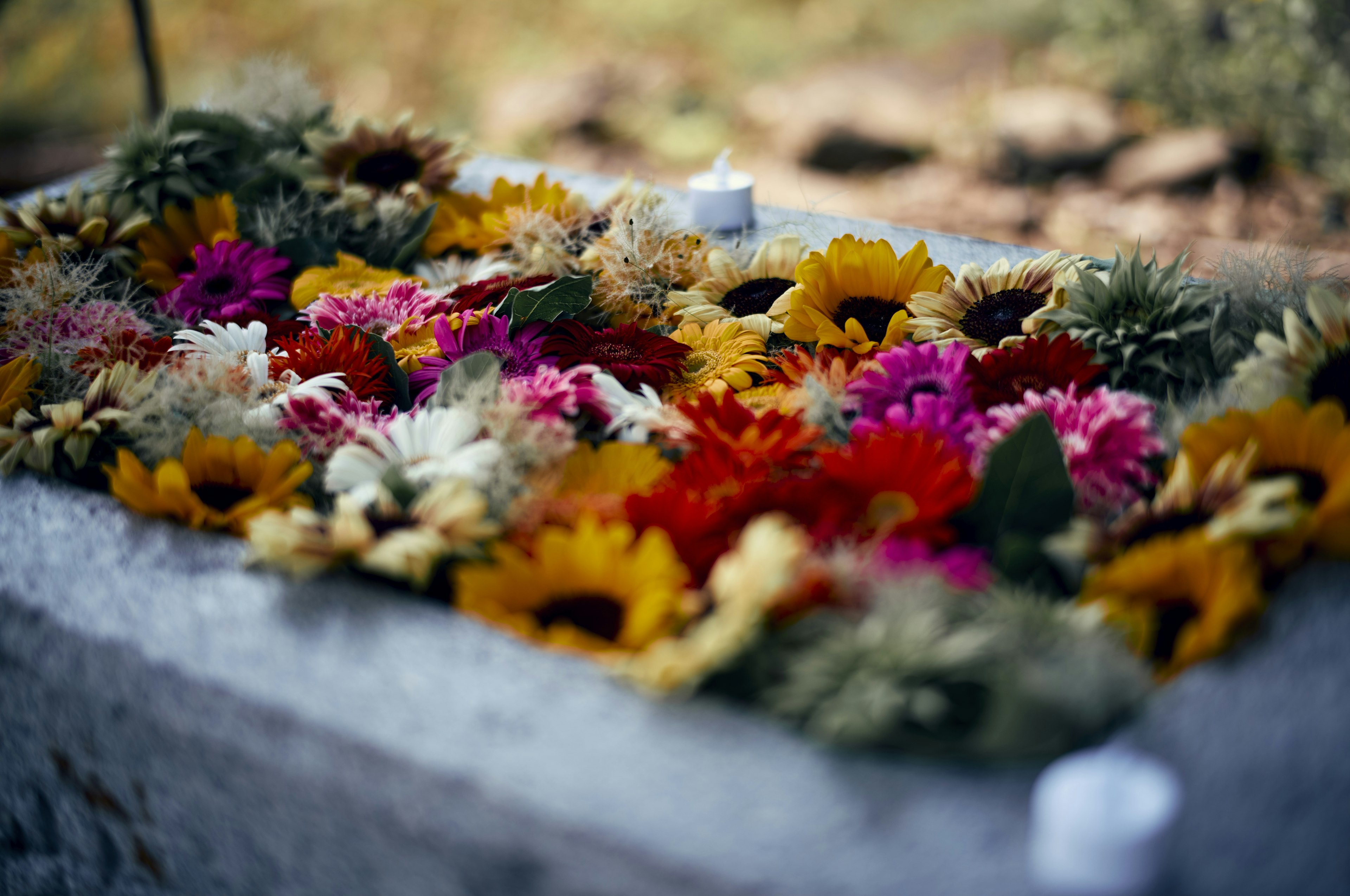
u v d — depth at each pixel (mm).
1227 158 3570
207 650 891
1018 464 985
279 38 5414
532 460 1071
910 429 1087
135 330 1397
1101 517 1019
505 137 4469
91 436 1160
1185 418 1116
